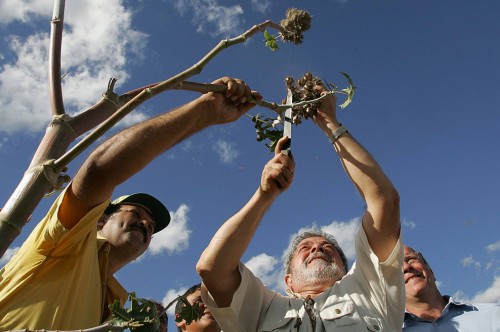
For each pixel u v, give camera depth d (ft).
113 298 3.21
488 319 4.68
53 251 2.45
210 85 2.55
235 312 3.59
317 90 3.52
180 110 2.41
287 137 3.19
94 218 2.31
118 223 3.76
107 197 2.25
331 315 3.67
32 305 2.37
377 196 3.81
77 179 2.18
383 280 3.71
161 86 1.95
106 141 2.19
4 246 1.58
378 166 3.96
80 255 2.54
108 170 2.12
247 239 3.63
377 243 3.78
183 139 2.42
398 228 3.78
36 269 2.43
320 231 4.79
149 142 2.20
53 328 2.34
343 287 3.93
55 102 1.92
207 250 3.64
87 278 2.60
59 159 1.70
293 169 3.51
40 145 1.83
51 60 1.98
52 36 2.02
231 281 3.63
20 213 1.63
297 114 3.40
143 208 3.93
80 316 2.50
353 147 4.00
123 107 1.80
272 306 3.86
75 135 1.92
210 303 3.64
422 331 4.78
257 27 2.49
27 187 1.66
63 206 2.28
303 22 2.68
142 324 1.73
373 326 3.59
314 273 4.26
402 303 3.68
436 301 5.06
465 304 4.88
